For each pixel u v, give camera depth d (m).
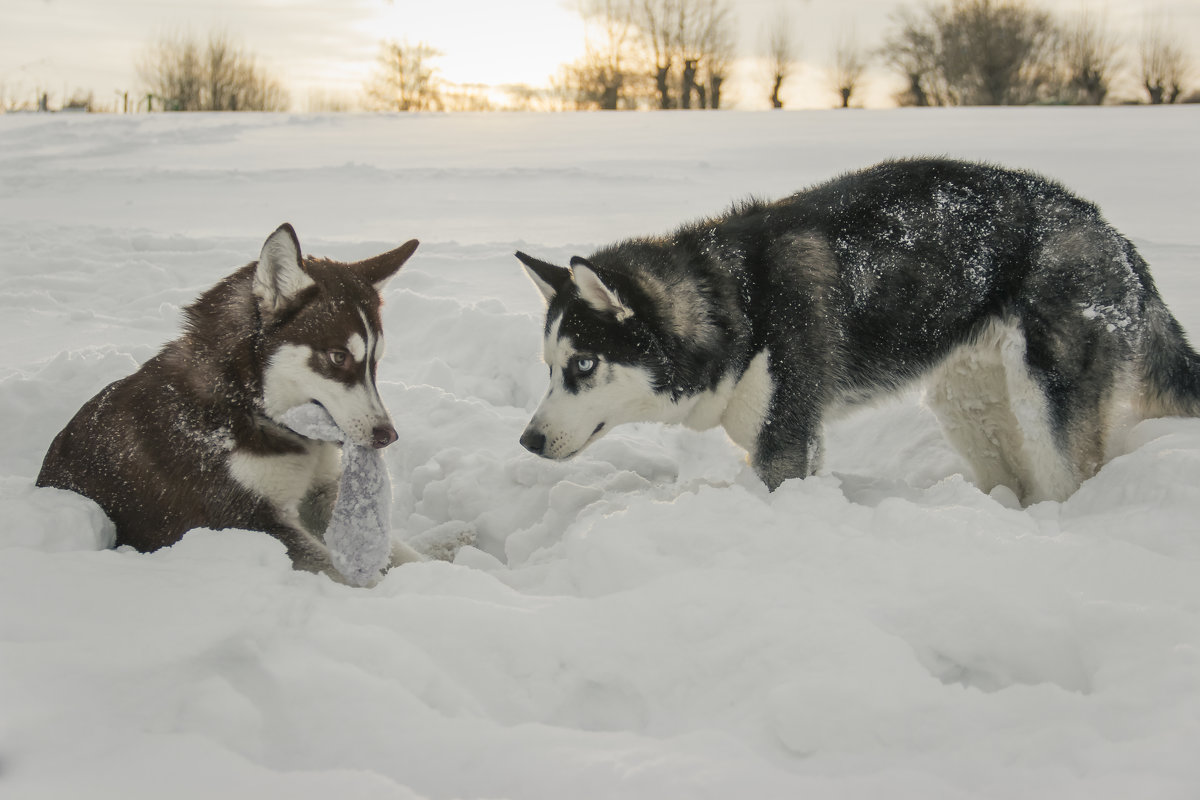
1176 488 3.74
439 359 6.79
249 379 3.84
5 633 2.76
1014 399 4.50
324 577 3.40
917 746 2.37
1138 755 2.18
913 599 2.98
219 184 17.28
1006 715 2.42
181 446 3.79
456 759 2.34
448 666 2.79
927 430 5.80
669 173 18.06
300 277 3.83
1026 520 3.73
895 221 4.48
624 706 2.76
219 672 2.64
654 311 4.39
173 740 2.30
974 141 22.20
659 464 5.57
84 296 8.52
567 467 5.22
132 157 22.05
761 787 2.18
